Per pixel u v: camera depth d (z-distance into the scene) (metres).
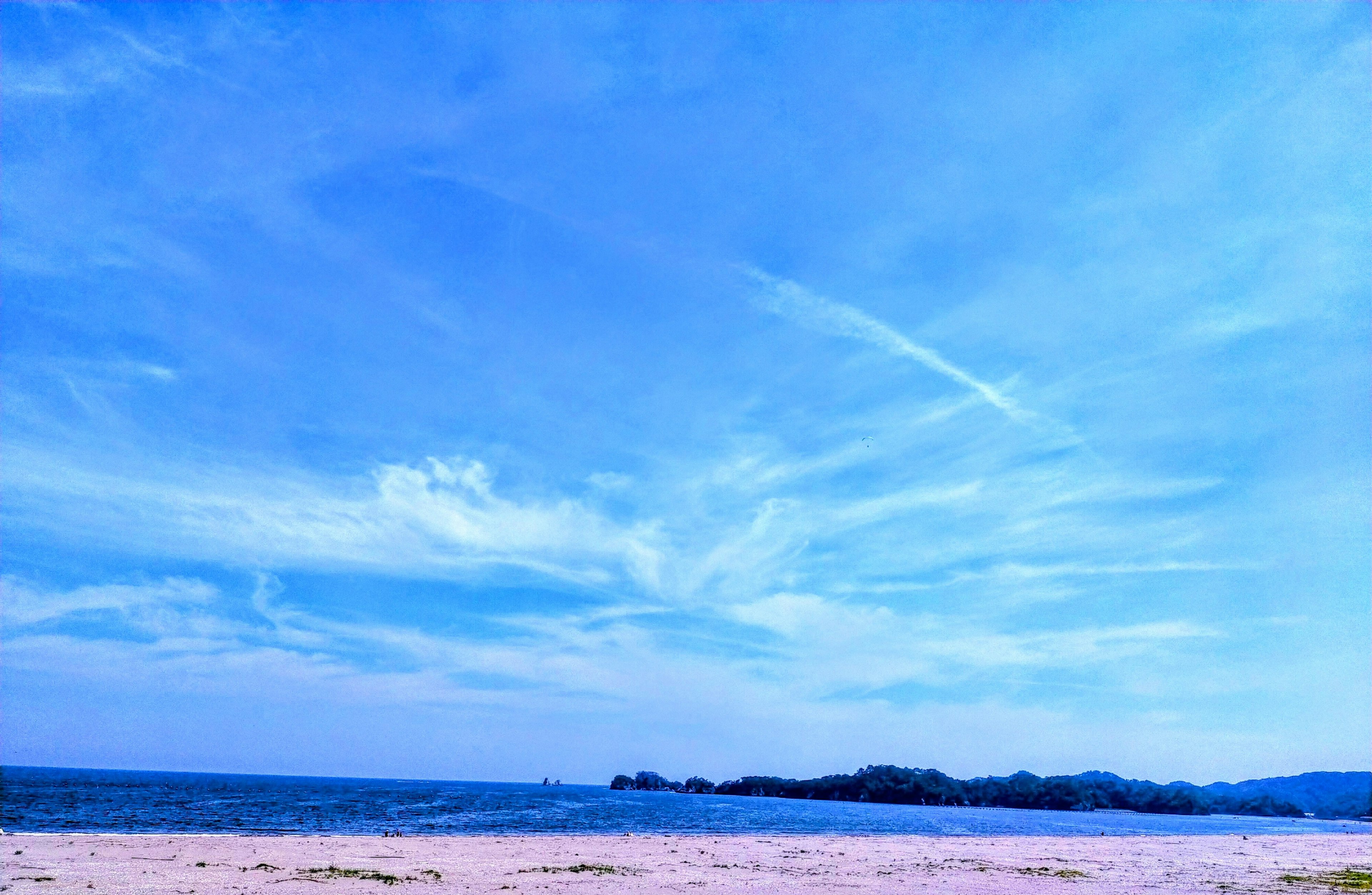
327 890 24.03
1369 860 48.25
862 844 52.19
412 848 38.59
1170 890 29.86
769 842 51.12
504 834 53.78
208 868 27.83
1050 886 30.50
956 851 47.44
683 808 143.75
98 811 71.62
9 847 31.27
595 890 26.27
